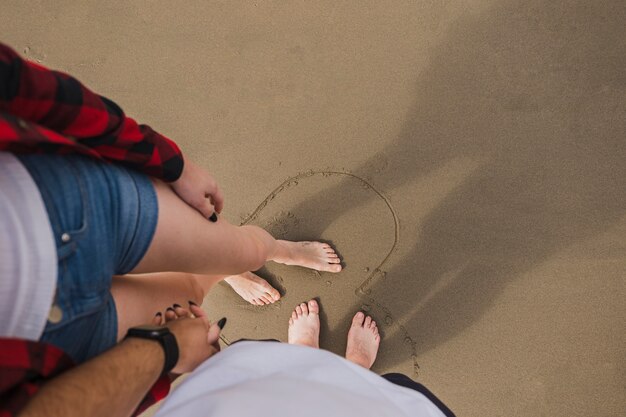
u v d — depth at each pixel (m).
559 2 1.75
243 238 1.28
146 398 0.91
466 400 1.68
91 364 0.70
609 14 1.71
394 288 1.73
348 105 1.79
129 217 0.88
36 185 0.69
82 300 0.75
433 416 0.87
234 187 1.82
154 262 1.00
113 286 0.98
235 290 1.75
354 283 1.74
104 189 0.83
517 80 1.74
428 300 1.71
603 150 1.68
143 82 1.87
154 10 1.89
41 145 0.71
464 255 1.71
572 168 1.69
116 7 1.90
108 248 0.81
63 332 0.71
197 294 1.33
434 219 1.73
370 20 1.82
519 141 1.71
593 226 1.66
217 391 0.73
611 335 1.63
